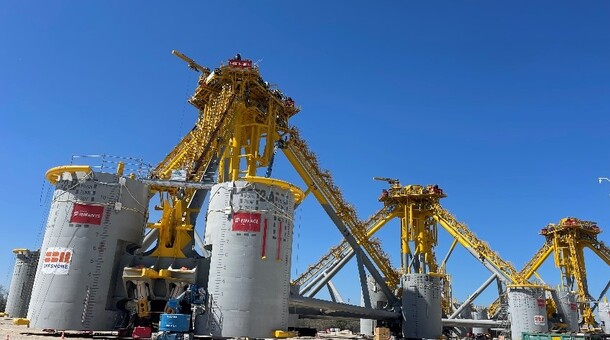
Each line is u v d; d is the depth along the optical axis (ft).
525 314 202.28
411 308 197.47
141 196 124.88
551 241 313.73
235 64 175.73
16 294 173.17
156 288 115.44
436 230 233.14
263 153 183.42
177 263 119.96
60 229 112.47
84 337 96.78
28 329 102.78
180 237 123.95
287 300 118.01
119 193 118.42
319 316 190.90
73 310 107.34
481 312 292.61
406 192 232.94
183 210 134.10
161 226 124.06
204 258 121.29
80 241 111.86
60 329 105.19
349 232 201.46
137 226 122.83
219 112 163.94
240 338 105.19
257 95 185.88
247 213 115.85
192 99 186.80
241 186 118.73
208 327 108.37
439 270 228.22
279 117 197.36
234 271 111.75
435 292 198.80
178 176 137.90
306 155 201.46
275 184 120.78
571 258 298.15
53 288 108.17
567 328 230.48
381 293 216.33
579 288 288.30
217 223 117.70
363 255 203.92
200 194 137.69
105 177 118.52
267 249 114.83
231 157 172.24
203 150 148.36
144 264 119.14
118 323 112.27
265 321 110.22
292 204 124.57
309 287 204.33
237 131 175.52
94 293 109.91
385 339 161.68
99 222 114.42
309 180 198.70
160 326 94.22
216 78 176.86
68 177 116.98
